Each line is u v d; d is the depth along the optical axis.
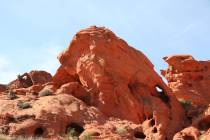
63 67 44.22
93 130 33.12
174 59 52.72
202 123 36.00
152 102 38.31
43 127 33.16
